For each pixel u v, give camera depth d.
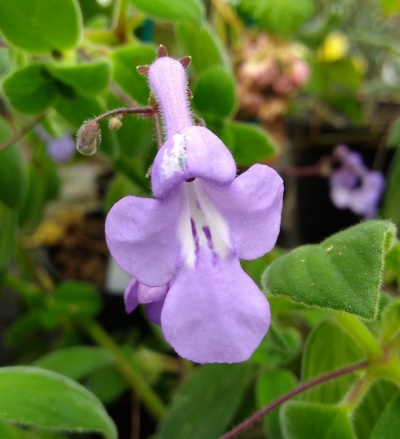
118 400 0.19
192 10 0.12
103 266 0.23
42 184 0.20
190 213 0.07
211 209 0.07
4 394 0.09
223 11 0.21
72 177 0.28
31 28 0.11
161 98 0.08
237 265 0.07
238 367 0.14
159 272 0.07
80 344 0.20
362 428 0.10
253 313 0.07
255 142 0.13
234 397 0.13
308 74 0.22
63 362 0.15
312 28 0.25
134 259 0.07
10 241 0.17
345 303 0.07
